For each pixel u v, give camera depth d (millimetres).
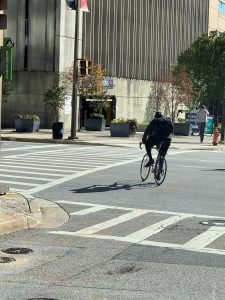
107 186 16797
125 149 31531
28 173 19391
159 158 17406
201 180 18469
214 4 85188
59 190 15906
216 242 9938
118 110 57188
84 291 7098
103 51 54188
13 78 47594
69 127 47594
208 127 49781
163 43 66000
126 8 57656
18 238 10188
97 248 9461
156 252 9195
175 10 68688
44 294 6965
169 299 6797
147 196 15172
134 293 7027
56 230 10922
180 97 58625
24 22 47031
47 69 47125
